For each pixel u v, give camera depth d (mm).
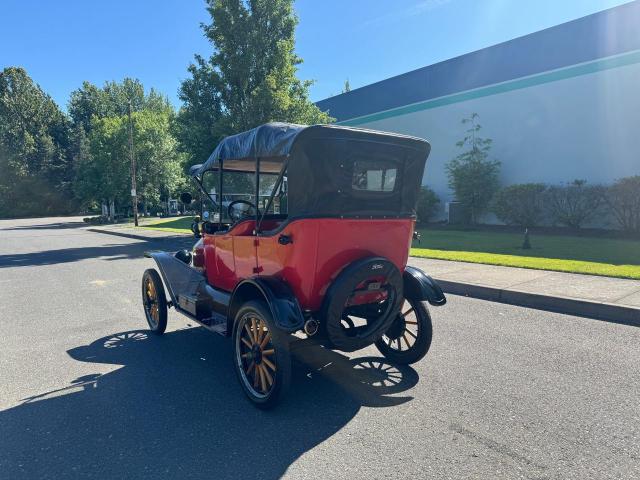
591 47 14641
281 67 16578
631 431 2973
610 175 14453
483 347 4648
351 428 3107
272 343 3307
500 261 9117
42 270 10891
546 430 3010
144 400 3605
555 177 15938
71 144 60219
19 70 64188
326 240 3377
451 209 18484
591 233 13836
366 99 23531
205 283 4949
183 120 17656
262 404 3391
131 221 37656
